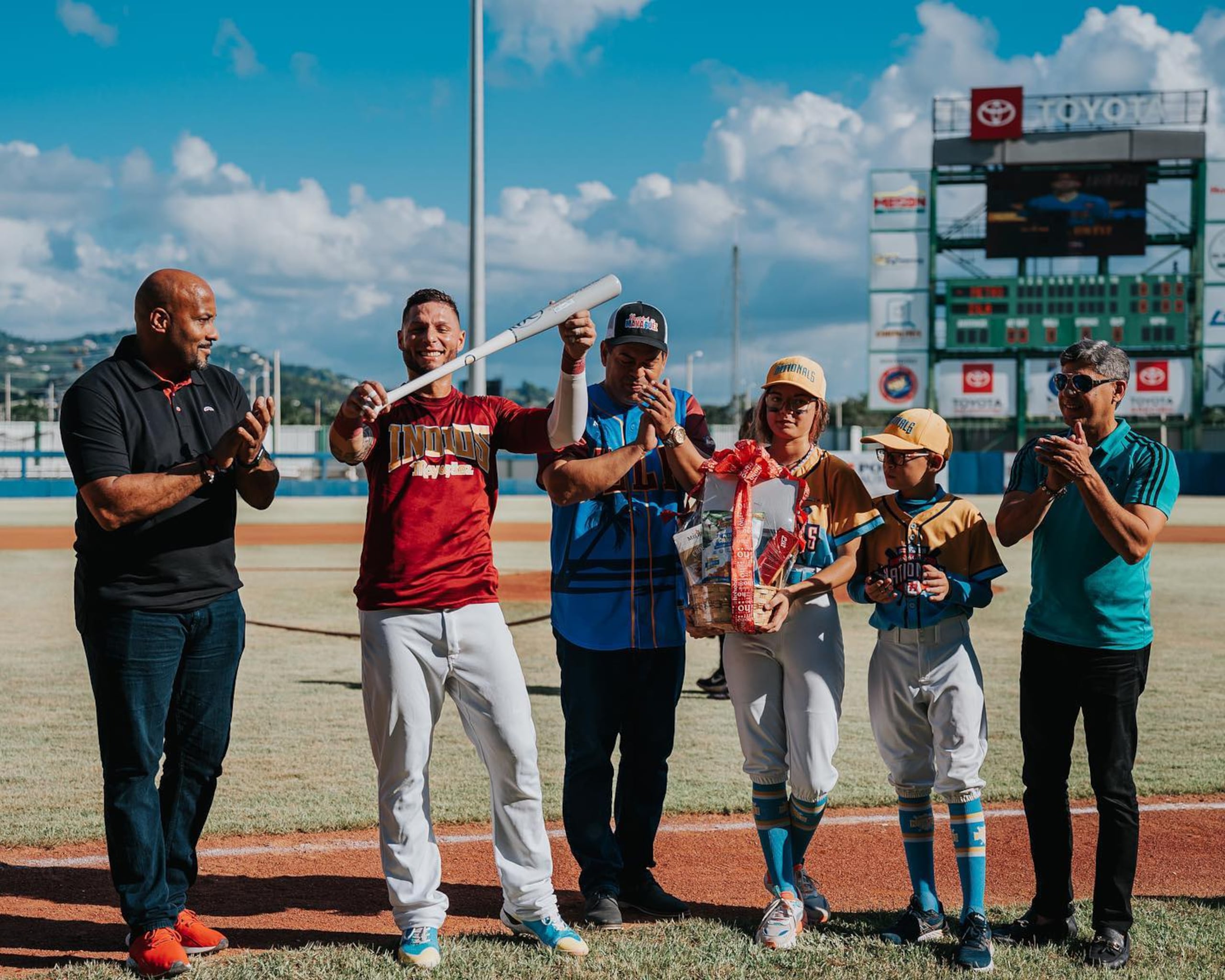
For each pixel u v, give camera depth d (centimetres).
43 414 7088
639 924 375
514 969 330
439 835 473
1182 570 1575
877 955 341
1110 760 342
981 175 4053
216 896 399
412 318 358
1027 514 348
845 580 363
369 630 345
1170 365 4038
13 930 365
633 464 360
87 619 335
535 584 1368
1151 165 3966
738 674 375
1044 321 4059
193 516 340
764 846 366
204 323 344
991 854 449
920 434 365
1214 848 454
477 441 355
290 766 569
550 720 679
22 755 583
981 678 364
